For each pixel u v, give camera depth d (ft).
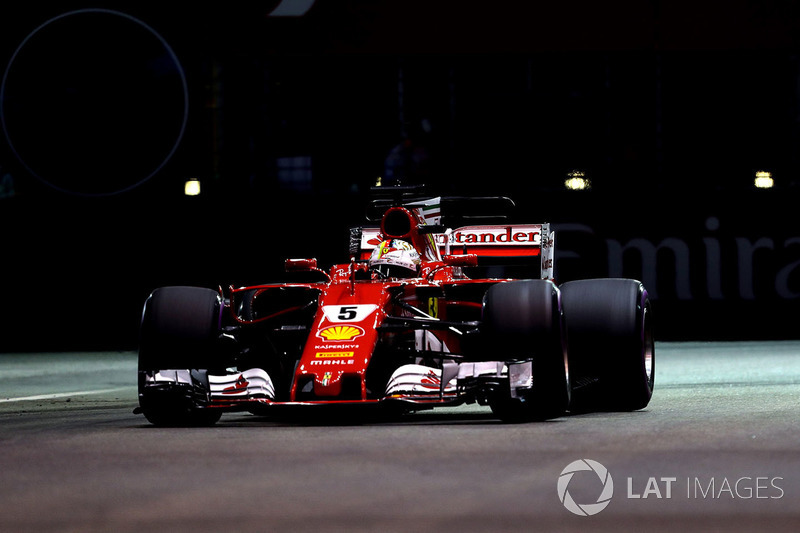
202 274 222.07
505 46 232.53
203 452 66.08
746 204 218.18
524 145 236.84
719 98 237.25
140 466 60.85
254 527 45.03
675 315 219.00
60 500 51.19
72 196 225.76
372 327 82.48
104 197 224.74
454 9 232.73
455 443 67.87
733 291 218.18
